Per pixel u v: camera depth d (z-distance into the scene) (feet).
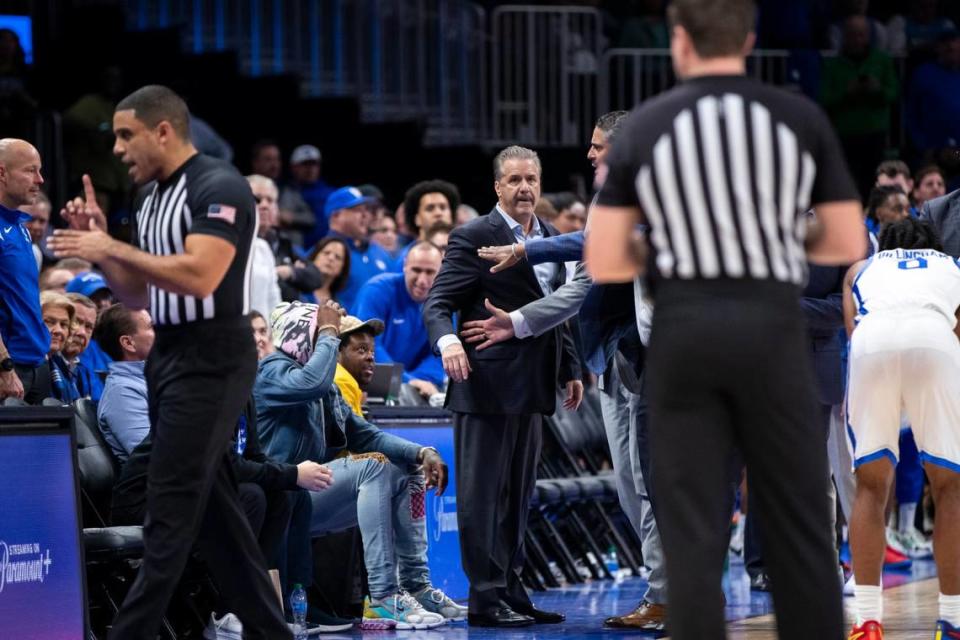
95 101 79.77
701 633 23.72
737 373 23.59
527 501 46.83
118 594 41.27
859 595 38.09
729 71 24.25
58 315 46.52
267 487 40.81
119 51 90.74
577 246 41.65
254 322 47.62
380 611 45.32
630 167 24.03
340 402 46.39
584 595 54.85
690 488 24.04
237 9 95.76
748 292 23.58
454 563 53.62
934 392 38.45
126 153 32.86
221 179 32.27
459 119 99.50
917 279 39.32
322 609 46.60
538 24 99.55
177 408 32.12
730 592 54.39
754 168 23.59
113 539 38.65
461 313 45.96
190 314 32.24
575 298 43.45
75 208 32.55
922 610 47.50
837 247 24.49
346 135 94.53
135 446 41.91
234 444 40.70
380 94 97.96
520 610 46.65
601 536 66.39
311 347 44.47
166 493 32.01
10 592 33.35
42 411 34.88
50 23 90.58
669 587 23.98
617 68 99.45
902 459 64.39
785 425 23.85
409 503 47.19
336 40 97.30
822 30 104.68
